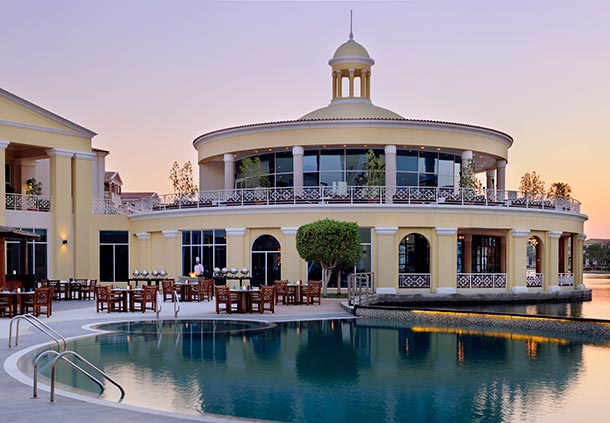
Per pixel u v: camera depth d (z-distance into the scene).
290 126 33.97
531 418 9.73
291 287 26.53
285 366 13.48
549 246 33.91
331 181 34.56
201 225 32.53
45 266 33.09
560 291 33.97
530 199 33.56
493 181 41.59
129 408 8.77
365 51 39.47
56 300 29.08
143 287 23.27
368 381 12.11
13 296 21.38
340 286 30.75
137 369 13.00
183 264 33.59
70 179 33.94
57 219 33.19
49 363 13.51
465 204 31.48
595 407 10.35
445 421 9.55
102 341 16.62
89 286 29.73
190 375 12.47
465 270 36.56
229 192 34.69
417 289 30.77
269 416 9.71
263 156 36.38
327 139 33.47
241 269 30.19
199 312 23.36
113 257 35.62
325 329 19.33
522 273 32.28
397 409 10.16
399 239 30.66
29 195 33.25
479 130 35.22
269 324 20.34
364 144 33.44
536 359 14.52
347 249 27.20
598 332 17.86
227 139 36.22
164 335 17.77
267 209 31.03
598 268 132.75
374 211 30.33
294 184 33.72
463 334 18.48
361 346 16.19
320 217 30.52
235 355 14.71
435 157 35.53
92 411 8.61
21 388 10.19
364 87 39.41
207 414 9.75
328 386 11.65
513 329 19.47
